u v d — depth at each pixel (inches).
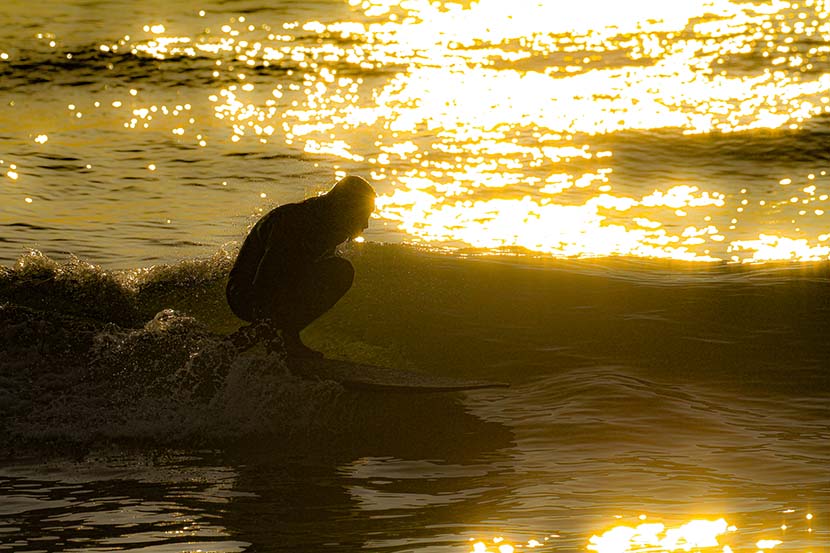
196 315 1299.2
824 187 2171.5
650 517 803.4
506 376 1168.2
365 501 848.3
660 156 2404.0
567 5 4549.7
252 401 1068.5
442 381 1075.9
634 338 1241.4
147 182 2132.1
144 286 1360.7
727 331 1254.3
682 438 992.9
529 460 944.9
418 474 915.4
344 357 1212.5
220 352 1107.9
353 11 4367.6
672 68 3356.3
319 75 3250.5
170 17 4141.2
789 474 898.7
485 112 2805.1
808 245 1806.1
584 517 805.2
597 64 3417.8
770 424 1033.5
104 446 999.0
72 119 2667.3
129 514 823.1
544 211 2015.3
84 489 882.8
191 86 3083.2
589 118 2736.2
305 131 2598.4
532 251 1620.3
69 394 1086.4
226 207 1974.7
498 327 1270.9
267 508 833.5
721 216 1987.0
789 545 745.0
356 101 2935.5
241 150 2406.5
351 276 1125.7
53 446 998.4
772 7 4397.1
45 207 1934.1
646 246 1808.6
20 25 3905.0
